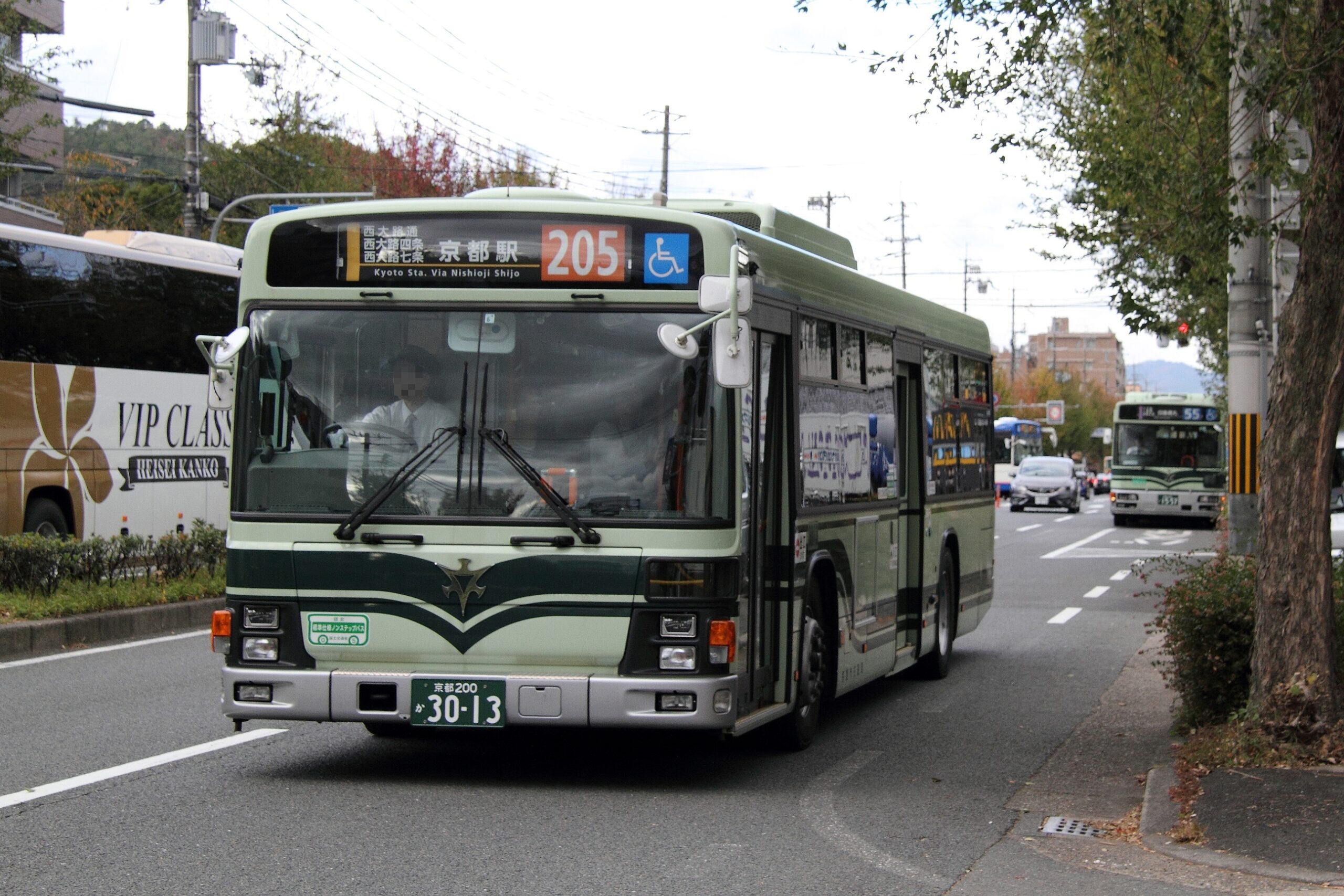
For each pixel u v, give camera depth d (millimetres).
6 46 26172
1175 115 11836
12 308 15922
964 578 13398
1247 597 9180
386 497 7441
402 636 7410
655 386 7430
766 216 9922
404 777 7977
